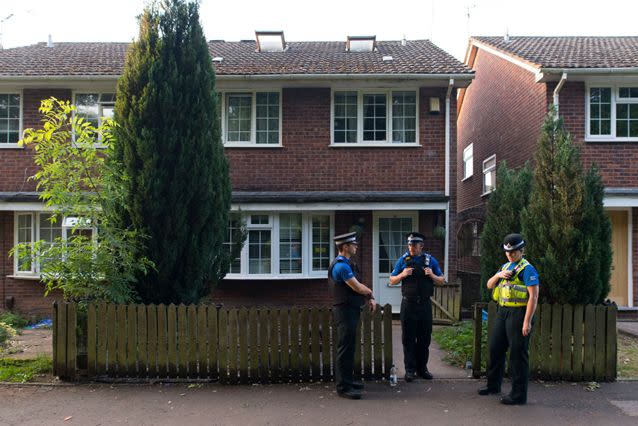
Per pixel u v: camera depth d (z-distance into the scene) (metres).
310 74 11.69
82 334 6.59
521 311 5.65
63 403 5.73
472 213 16.66
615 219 11.77
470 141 18.27
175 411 5.48
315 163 12.20
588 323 6.45
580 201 6.64
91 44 15.86
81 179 6.96
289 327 6.45
